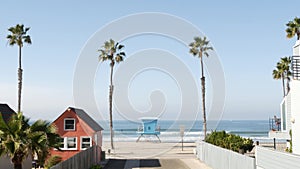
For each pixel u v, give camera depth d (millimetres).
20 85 44375
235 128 107000
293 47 23312
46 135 16828
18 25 43625
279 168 14938
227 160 22344
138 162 30531
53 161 25344
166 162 30328
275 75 48406
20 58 44312
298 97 19375
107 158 34469
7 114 25750
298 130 19297
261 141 54969
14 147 15820
